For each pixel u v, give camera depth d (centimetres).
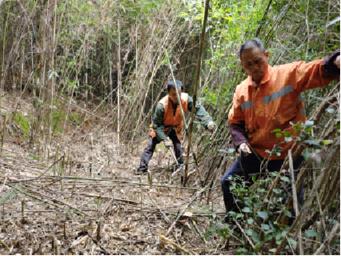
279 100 326
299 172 295
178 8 758
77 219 387
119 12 862
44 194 439
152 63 781
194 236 374
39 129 676
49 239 348
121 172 609
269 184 338
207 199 451
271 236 284
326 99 278
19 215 384
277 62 424
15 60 729
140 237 365
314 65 308
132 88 808
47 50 662
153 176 598
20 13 711
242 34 509
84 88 991
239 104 350
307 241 288
